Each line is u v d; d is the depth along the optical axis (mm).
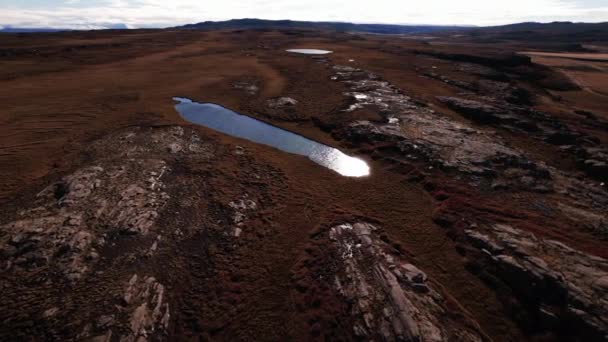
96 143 44594
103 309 20922
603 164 39406
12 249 24578
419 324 19641
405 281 22938
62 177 35594
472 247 26641
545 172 38031
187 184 36031
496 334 20531
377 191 36344
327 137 50906
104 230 27578
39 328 19594
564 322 19891
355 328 20141
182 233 28594
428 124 51531
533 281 22062
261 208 32781
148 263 25203
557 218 30328
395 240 28234
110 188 33406
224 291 23422
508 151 42375
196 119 57062
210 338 20250
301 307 22078
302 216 31672
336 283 23469
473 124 53594
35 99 60500
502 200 33375
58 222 27641
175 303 22422
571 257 23625
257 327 20938
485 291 23281
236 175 38656
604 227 28516
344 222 30469
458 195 33906
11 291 21766
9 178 35219
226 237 28547
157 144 44938
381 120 53969
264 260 26234
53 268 23547
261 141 49531
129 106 60281
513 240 25875
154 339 19859
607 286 20609
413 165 40750
